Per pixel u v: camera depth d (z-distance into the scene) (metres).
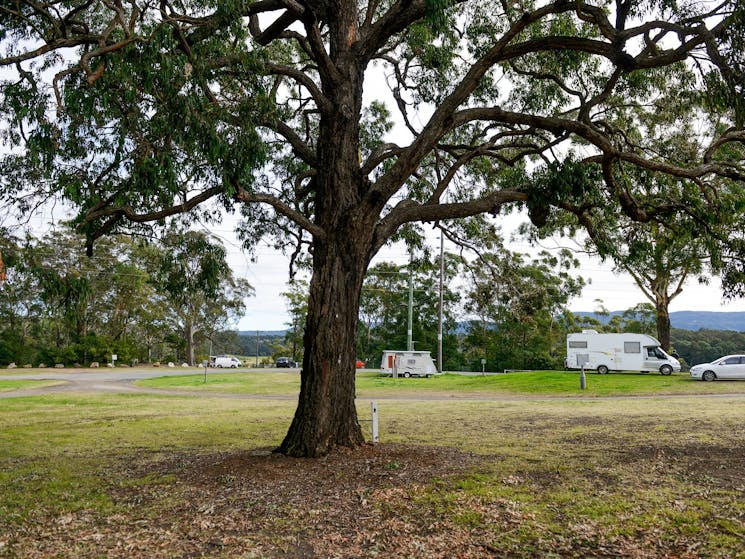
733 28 8.09
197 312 63.19
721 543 5.63
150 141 8.87
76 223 9.69
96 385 35.59
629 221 14.19
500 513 6.68
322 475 8.34
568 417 16.14
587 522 6.34
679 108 12.34
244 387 33.84
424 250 15.98
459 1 10.66
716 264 11.25
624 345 34.28
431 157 14.97
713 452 9.91
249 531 6.26
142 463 10.07
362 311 63.38
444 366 58.78
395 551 5.64
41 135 8.54
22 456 11.02
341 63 10.23
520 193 10.38
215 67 9.20
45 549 5.80
